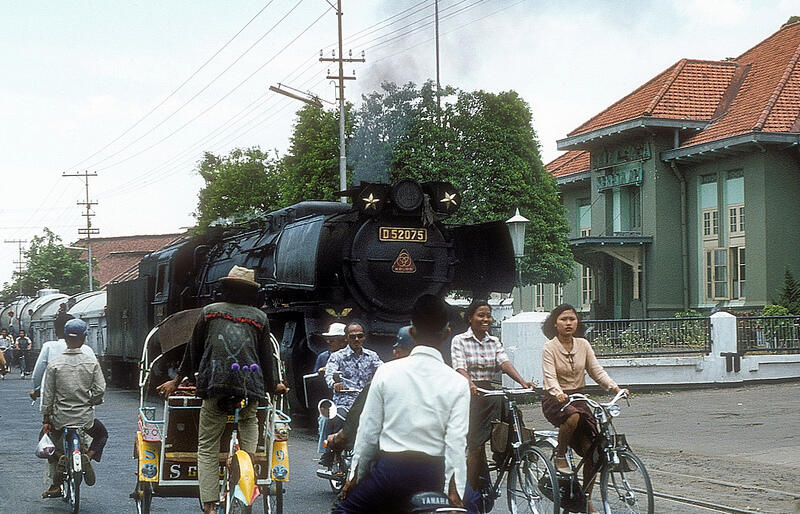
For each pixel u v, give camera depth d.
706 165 34.19
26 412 21.23
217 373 7.14
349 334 10.22
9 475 11.74
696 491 10.06
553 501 7.85
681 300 35.03
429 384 5.24
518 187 35.31
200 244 24.27
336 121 39.78
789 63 33.94
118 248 109.44
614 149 37.41
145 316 25.88
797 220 31.83
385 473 5.18
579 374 8.36
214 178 57.94
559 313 8.36
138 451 8.09
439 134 34.78
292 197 40.59
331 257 16.33
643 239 35.22
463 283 17.33
